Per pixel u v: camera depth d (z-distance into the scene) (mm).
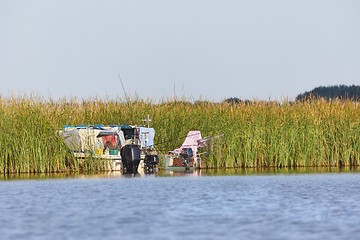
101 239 75500
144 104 167375
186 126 162250
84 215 89500
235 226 81812
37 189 117375
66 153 153125
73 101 165125
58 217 88312
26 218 87750
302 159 163125
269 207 95375
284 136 162500
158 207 95625
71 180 132750
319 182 126438
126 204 98688
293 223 83562
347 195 107625
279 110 167125
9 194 110875
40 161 149625
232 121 162875
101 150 154875
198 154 160375
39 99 157750
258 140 161750
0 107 152250
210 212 91188
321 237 76188
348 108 169375
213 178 134875
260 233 78125
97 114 163500
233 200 102188
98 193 111375
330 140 165250
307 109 167750
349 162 165125
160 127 162000
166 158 157250
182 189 115750
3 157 148250
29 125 150000
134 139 158750
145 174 146500
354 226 81625
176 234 77688
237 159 161750
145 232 78750
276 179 132250
